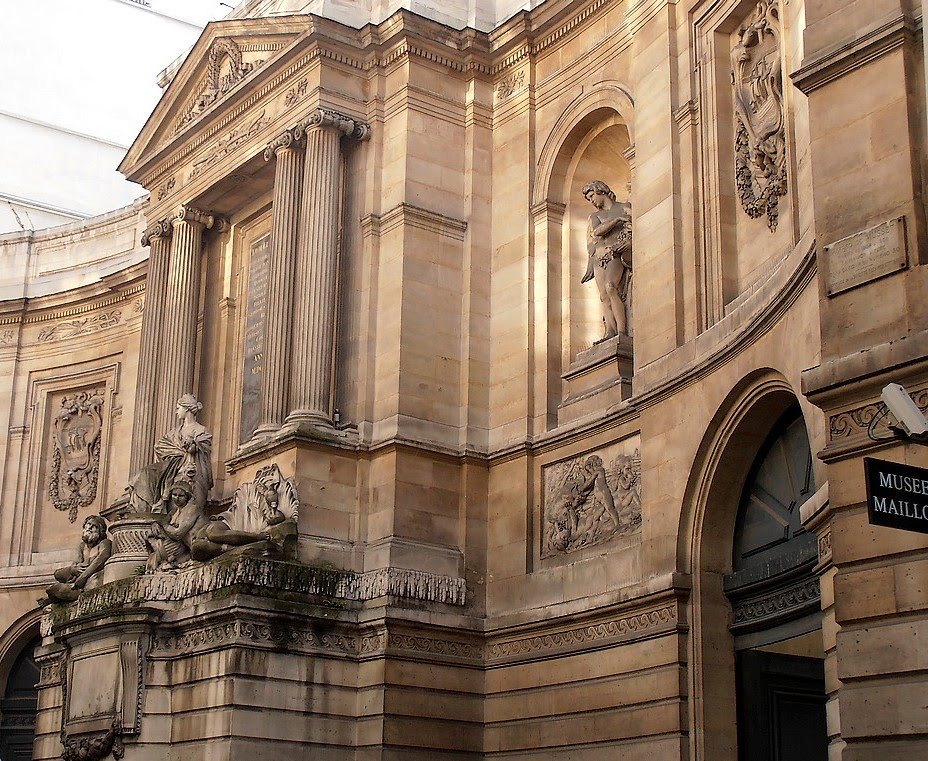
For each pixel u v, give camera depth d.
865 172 19.98
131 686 31.61
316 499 32.81
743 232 28.22
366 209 35.50
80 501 49.03
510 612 32.34
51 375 50.56
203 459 34.97
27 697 48.06
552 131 35.16
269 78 37.38
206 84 40.47
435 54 36.31
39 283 51.50
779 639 26.20
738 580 27.16
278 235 35.84
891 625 18.06
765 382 25.47
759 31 28.20
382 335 34.41
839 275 19.89
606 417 31.14
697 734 26.75
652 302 29.95
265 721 30.14
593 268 33.56
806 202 23.98
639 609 28.53
